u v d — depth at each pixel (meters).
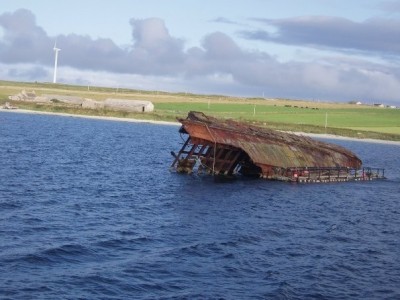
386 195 65.25
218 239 35.69
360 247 36.38
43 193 48.75
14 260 28.52
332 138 161.62
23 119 150.75
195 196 53.41
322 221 45.06
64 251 30.80
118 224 38.66
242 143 66.62
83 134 122.12
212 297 25.42
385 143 165.88
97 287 25.78
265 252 33.28
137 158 85.94
